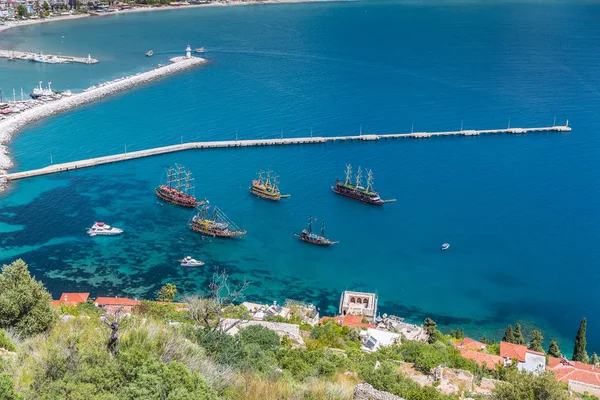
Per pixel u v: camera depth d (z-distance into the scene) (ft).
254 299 518.78
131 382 160.66
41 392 151.74
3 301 223.10
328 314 499.10
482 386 260.42
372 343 369.71
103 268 552.00
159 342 192.95
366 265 586.04
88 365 166.20
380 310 512.63
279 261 587.27
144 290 518.78
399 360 303.48
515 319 507.30
